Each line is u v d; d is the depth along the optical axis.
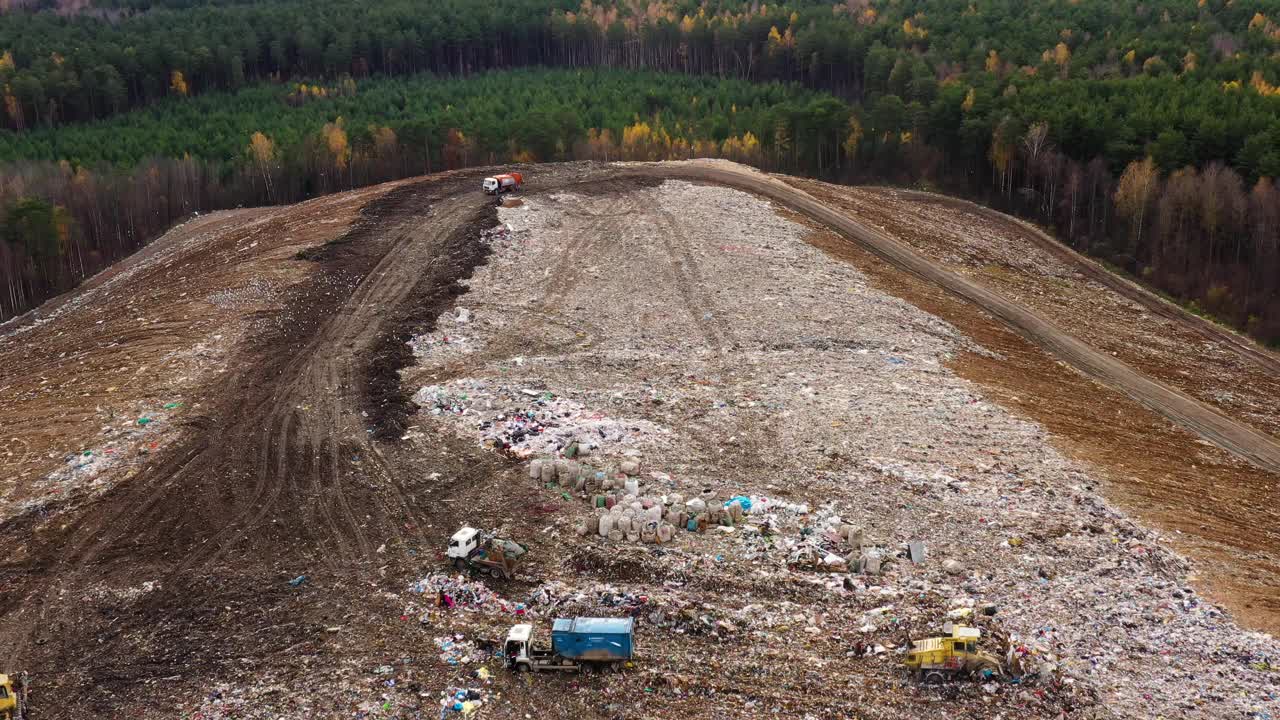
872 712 31.17
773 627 35.31
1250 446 59.38
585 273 71.38
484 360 58.88
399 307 65.75
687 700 31.92
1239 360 76.00
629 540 40.28
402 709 31.92
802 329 63.81
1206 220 90.75
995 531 42.06
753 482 45.31
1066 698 31.75
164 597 38.75
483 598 37.09
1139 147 100.44
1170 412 63.59
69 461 48.97
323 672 33.88
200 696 33.19
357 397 54.47
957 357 64.19
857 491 44.75
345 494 45.09
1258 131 97.25
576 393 54.53
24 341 69.44
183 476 47.16
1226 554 43.16
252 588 38.88
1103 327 78.00
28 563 41.38
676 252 74.88
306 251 75.31
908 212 96.25
